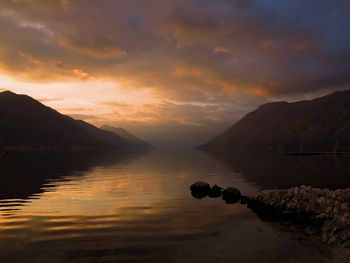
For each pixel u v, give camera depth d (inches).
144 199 1202.0
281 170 2696.9
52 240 674.2
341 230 730.8
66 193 1344.7
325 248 640.4
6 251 608.4
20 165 3223.4
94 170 2667.3
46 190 1433.3
